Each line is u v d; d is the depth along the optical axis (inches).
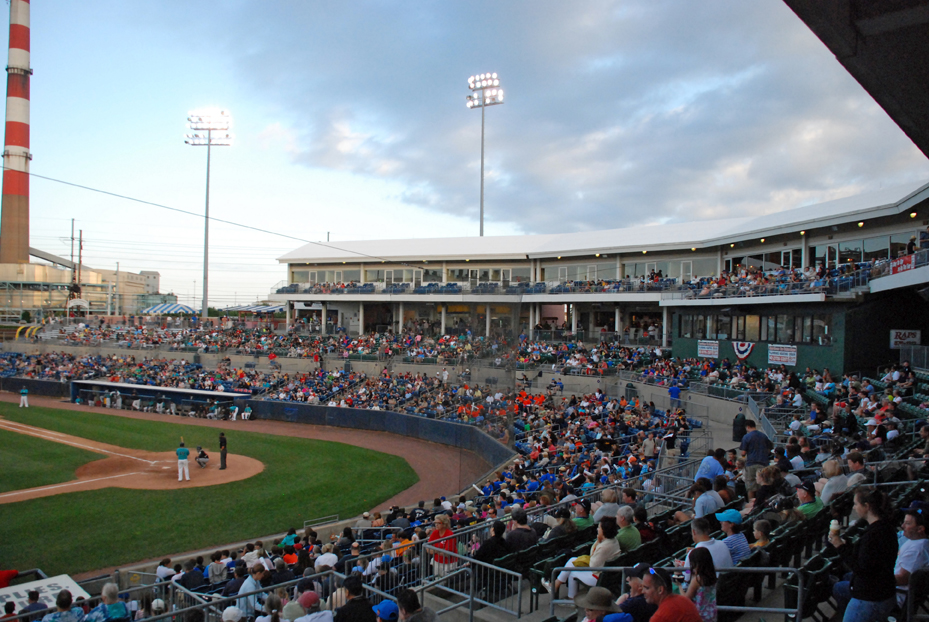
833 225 1147.3
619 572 292.2
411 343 1715.1
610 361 1435.8
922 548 240.8
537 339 1695.4
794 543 317.4
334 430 1302.9
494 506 553.9
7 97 2972.4
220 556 494.3
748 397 987.3
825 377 948.0
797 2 155.3
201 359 1863.9
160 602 406.0
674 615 180.1
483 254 1931.6
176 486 839.1
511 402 698.2
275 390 1514.5
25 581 524.4
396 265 2114.9
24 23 2950.3
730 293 1273.4
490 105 2293.3
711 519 335.9
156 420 1384.1
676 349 1466.5
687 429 833.5
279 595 348.2
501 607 313.9
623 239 1744.6
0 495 775.7
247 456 1037.2
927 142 235.5
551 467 669.9
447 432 1146.0
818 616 269.9
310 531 549.3
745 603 287.0
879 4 156.6
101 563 571.8
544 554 349.4
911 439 567.2
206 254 2142.0
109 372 1761.8
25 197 3070.9
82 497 776.3
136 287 4608.8
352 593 227.5
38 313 3107.8
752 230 1327.5
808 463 528.1
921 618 229.6
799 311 1125.1
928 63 179.6
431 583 349.4
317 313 2329.0
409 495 828.0
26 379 1763.0
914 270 845.8
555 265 1866.4
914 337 1044.5
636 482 556.4
